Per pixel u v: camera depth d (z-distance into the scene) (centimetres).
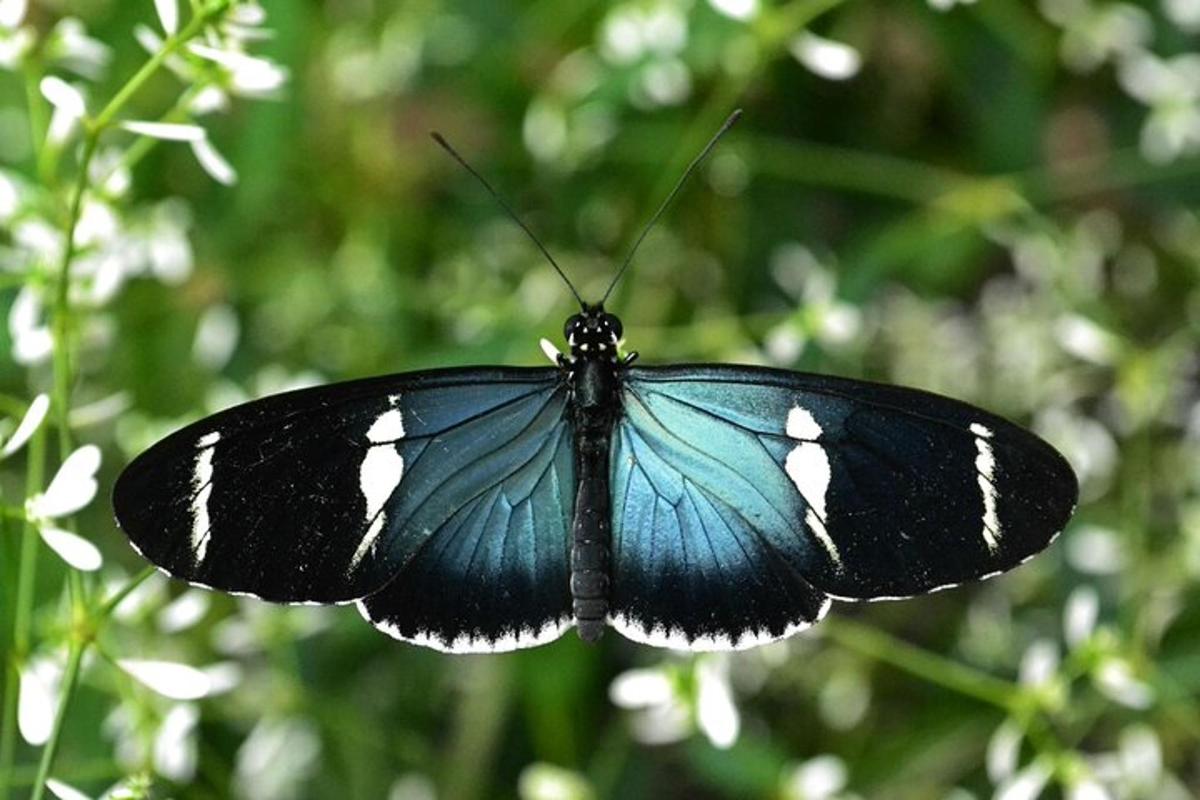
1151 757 51
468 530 47
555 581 47
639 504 47
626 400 47
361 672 53
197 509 46
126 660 47
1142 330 55
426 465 47
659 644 47
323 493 47
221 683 49
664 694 49
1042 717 50
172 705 50
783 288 54
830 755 53
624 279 53
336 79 54
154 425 52
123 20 53
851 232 55
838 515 47
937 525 46
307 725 52
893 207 55
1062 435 53
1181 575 52
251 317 54
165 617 49
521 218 54
